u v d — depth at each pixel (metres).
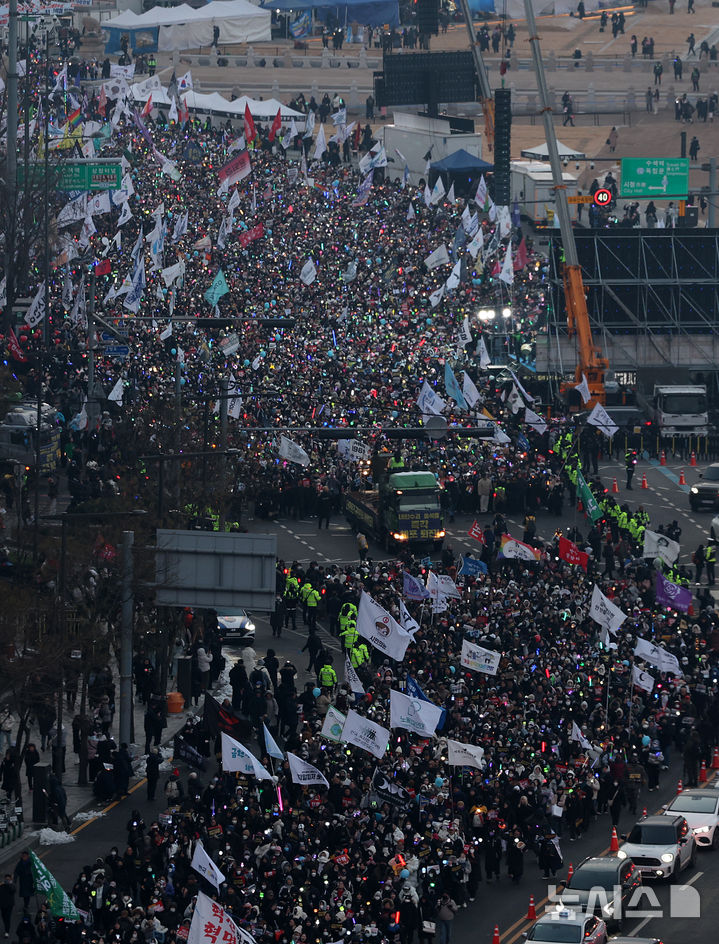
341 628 187.62
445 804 137.00
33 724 163.50
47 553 166.25
